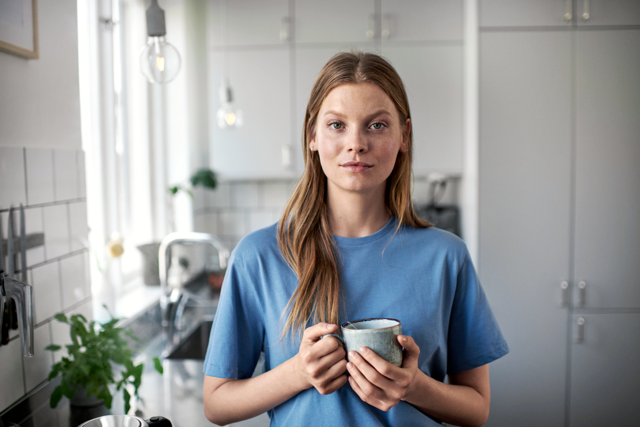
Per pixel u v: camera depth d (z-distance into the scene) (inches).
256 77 98.3
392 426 29.0
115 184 82.0
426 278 30.7
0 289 33.4
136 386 45.5
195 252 105.3
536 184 77.0
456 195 106.2
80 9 73.5
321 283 29.8
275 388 28.1
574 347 77.9
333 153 28.7
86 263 53.4
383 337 25.1
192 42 106.0
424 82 96.1
